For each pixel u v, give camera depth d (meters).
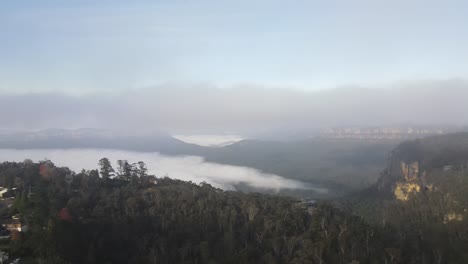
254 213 104.62
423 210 143.75
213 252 90.56
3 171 130.75
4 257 74.31
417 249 93.62
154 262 86.31
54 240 79.06
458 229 117.06
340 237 88.06
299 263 79.69
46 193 112.31
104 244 89.31
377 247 87.56
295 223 99.81
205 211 108.56
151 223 103.06
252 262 84.44
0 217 94.31
